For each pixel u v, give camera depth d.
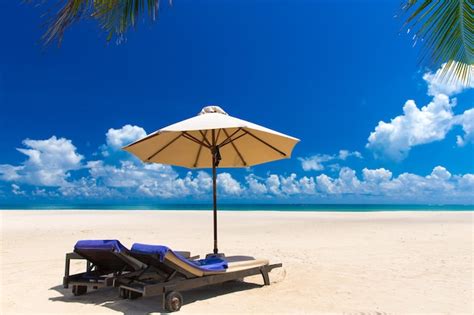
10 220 16.67
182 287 4.43
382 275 5.94
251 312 4.26
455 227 13.29
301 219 18.52
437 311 4.25
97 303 4.63
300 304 4.54
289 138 5.56
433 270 6.26
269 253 8.02
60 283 5.61
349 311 4.27
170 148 6.36
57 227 13.77
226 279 4.88
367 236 10.88
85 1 3.85
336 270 6.33
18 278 5.90
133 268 4.80
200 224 15.53
